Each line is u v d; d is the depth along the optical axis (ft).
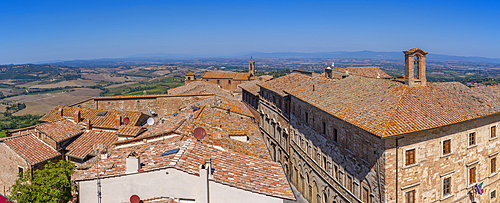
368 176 106.01
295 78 213.05
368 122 102.06
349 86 144.97
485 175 123.95
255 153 94.02
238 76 468.75
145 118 175.01
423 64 121.08
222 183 67.15
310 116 153.79
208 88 294.05
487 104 118.11
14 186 101.45
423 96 112.88
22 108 530.68
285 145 196.13
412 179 101.45
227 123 120.57
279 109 203.72
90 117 165.89
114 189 71.15
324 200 146.20
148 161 76.23
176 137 93.97
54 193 97.35
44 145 135.33
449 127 108.68
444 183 110.32
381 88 124.88
